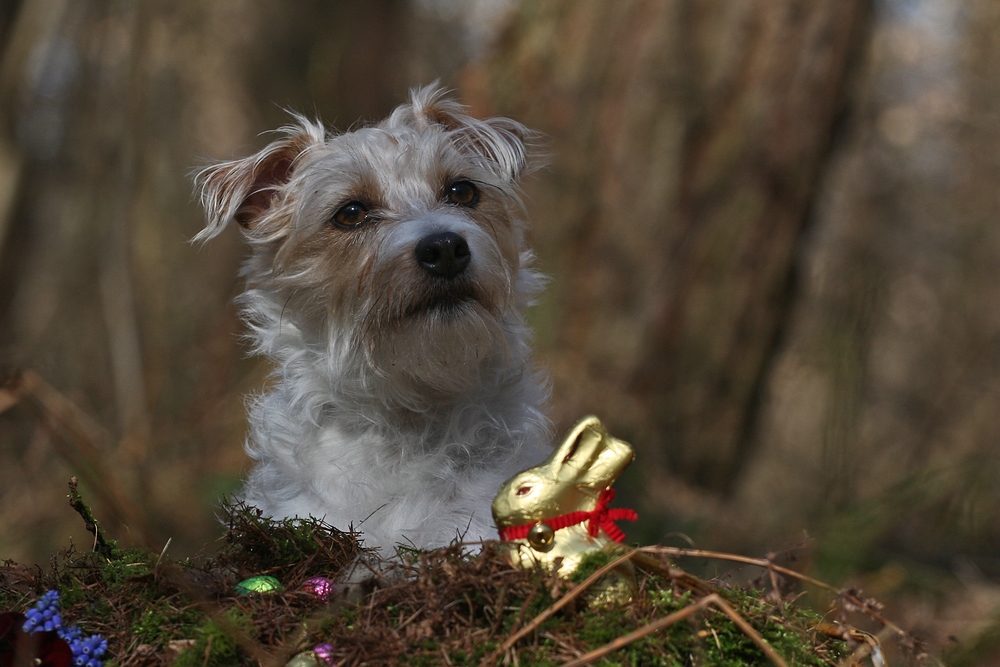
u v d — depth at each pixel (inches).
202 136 376.8
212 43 380.2
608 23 290.5
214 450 307.7
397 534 127.3
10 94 368.8
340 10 404.2
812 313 409.7
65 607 96.6
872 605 107.3
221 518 158.6
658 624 83.8
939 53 542.3
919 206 541.6
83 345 386.0
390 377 143.8
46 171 410.3
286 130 183.2
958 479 291.0
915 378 522.9
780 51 285.1
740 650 91.5
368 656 85.2
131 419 314.8
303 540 108.2
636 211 291.1
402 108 181.0
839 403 297.3
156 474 283.0
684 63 288.0
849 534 222.1
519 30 300.4
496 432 141.8
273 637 92.0
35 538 277.0
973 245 534.6
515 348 154.3
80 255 399.5
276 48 393.4
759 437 406.9
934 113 542.0
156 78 373.7
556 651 85.3
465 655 84.3
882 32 500.7
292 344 158.9
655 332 292.5
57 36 369.7
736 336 296.8
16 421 319.3
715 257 292.0
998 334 526.6
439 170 164.1
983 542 288.8
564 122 294.2
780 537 266.2
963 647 166.2
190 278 366.9
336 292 151.5
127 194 364.8
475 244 148.5
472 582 88.6
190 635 91.6
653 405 293.9
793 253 301.0
